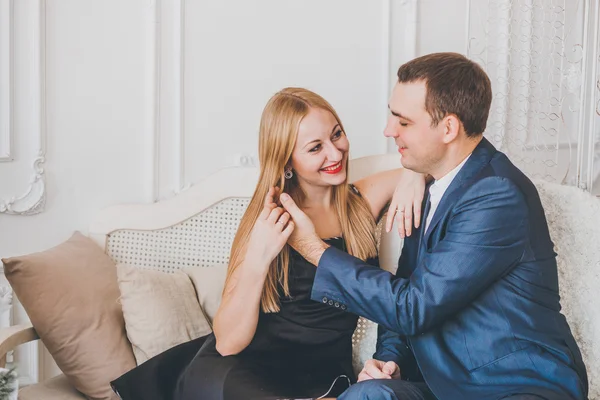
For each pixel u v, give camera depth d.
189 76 2.86
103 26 2.73
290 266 2.10
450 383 1.80
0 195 2.62
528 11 3.36
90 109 2.74
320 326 2.11
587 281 2.20
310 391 1.97
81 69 2.72
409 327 1.81
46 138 2.69
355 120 3.09
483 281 1.79
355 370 2.35
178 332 2.32
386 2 3.06
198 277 2.51
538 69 3.45
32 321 2.25
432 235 1.90
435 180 2.02
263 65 2.95
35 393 2.26
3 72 2.58
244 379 1.96
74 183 2.75
